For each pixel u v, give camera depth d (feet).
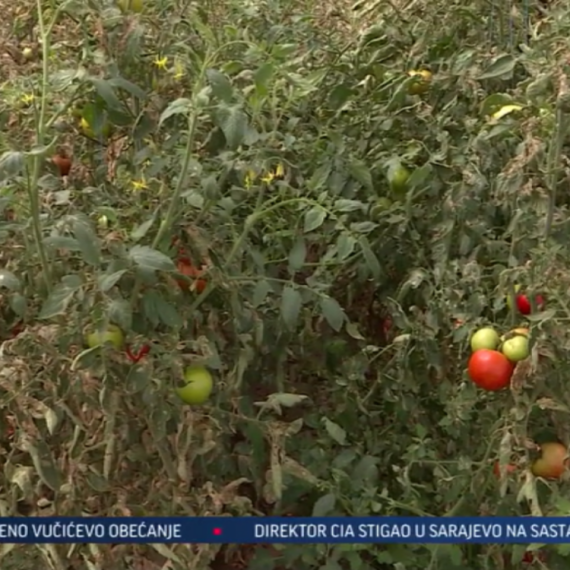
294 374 8.32
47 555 5.94
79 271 5.81
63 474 5.88
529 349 5.67
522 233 6.41
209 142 6.47
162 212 5.93
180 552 5.97
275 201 6.94
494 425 6.52
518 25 8.60
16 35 7.88
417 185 7.59
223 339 6.75
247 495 7.83
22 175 5.85
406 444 7.73
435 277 7.29
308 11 9.66
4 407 5.55
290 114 8.14
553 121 6.00
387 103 8.55
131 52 5.94
